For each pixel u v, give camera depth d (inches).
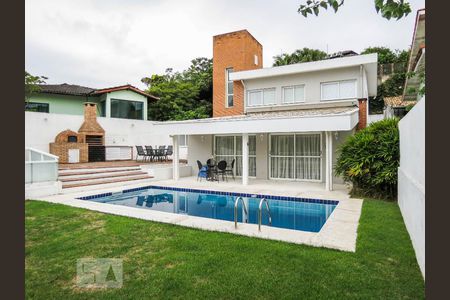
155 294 155.6
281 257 199.2
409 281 164.6
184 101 1343.5
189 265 188.1
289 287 159.9
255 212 398.3
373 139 408.2
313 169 590.2
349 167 426.9
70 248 221.1
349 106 604.4
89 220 298.7
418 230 190.5
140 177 615.2
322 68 621.3
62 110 969.5
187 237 242.2
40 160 446.3
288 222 348.5
